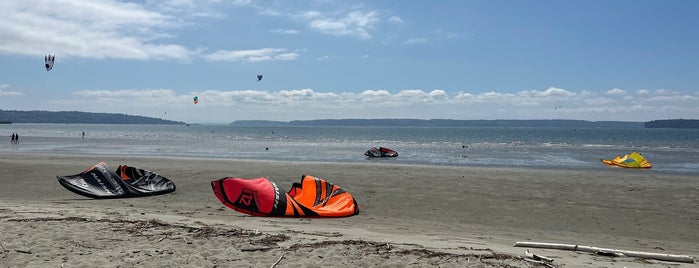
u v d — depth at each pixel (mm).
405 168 22375
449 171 20969
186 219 9312
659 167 26266
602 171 22469
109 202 12602
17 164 23156
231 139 72438
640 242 8953
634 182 17438
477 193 14609
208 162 26031
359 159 31688
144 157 30688
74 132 110125
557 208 12445
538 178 18422
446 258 5934
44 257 5836
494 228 10133
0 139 63531
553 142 65062
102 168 14000
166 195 14070
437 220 10914
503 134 115625
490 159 32000
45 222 8016
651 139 80562
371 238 7723
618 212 12000
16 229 7387
